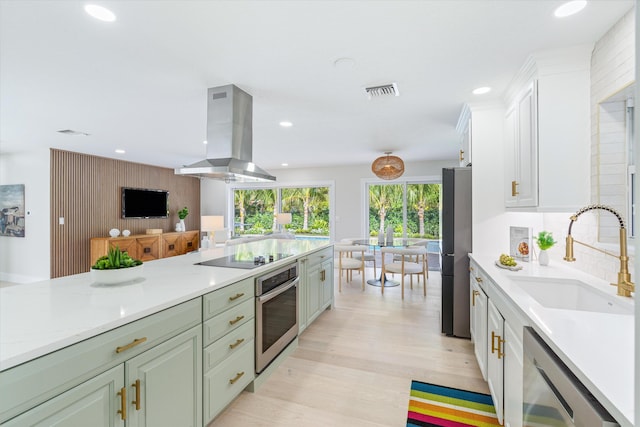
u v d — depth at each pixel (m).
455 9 1.58
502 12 1.60
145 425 1.32
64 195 5.32
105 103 2.95
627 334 1.09
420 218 6.79
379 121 3.62
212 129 2.61
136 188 6.64
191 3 1.52
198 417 1.63
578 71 1.99
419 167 6.72
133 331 1.27
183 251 7.37
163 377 1.42
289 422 1.87
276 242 4.04
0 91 2.64
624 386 0.77
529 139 2.21
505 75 2.35
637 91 0.57
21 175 5.35
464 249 3.02
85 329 1.10
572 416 0.85
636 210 0.57
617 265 1.72
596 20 1.68
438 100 2.90
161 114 3.28
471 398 2.10
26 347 0.96
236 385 1.95
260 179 3.05
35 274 5.25
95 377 1.13
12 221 5.43
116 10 1.57
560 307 1.95
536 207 2.09
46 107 3.06
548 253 2.60
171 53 2.02
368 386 2.24
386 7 1.56
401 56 2.07
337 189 7.36
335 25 1.72
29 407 0.95
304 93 2.72
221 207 8.40
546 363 1.05
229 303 1.89
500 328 1.77
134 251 6.13
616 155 1.75
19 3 1.50
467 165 3.28
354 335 3.14
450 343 2.95
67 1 1.49
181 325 1.52
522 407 1.36
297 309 2.85
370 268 6.79
